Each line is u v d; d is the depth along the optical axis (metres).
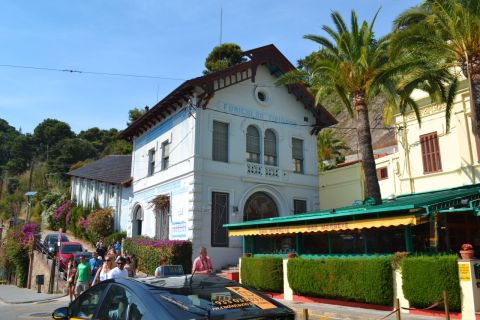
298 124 26.17
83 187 40.50
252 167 23.36
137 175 28.72
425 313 11.16
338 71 16.86
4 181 83.25
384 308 12.31
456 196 12.48
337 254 14.70
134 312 4.45
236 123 23.28
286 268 15.45
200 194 21.17
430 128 20.81
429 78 15.79
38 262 25.72
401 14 16.34
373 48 17.06
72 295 17.31
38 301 18.61
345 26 17.69
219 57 56.12
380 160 26.08
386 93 16.64
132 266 18.12
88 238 34.31
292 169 25.30
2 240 34.31
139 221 28.39
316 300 14.32
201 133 21.86
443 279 10.66
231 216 21.97
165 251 20.09
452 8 14.01
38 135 101.00
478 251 13.75
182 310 4.21
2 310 15.88
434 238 11.90
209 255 20.80
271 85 25.38
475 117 13.84
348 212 13.45
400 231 12.96
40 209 53.81
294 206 24.83
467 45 13.87
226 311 4.29
